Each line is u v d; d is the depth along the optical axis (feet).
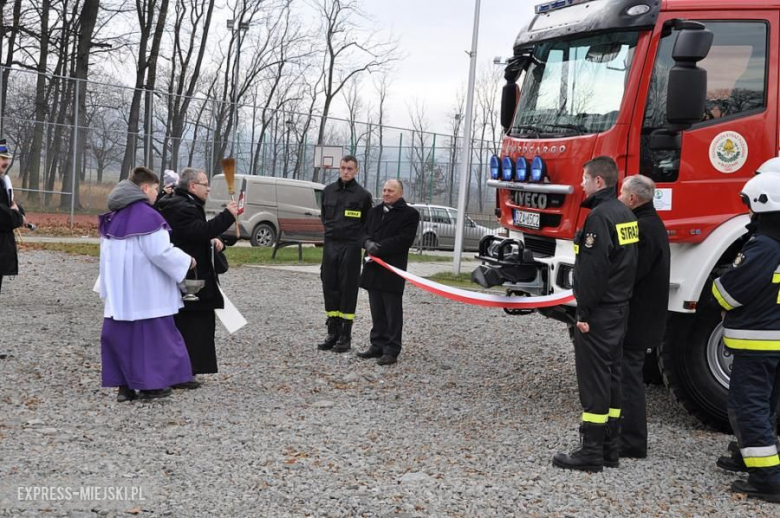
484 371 27.99
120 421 20.07
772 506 16.61
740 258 17.13
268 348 29.50
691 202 21.68
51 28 96.22
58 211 79.56
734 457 18.51
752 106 21.98
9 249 25.80
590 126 22.61
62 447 17.83
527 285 23.75
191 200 23.62
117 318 21.39
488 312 40.73
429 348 31.22
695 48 19.75
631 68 21.89
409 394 24.40
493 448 19.43
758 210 17.11
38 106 77.92
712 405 21.75
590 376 18.04
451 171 99.76
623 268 17.93
